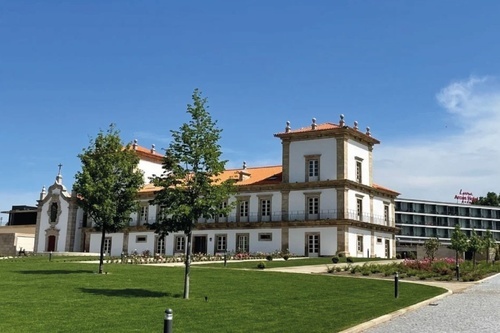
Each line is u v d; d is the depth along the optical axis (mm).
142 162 80188
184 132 22984
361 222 64875
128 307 18125
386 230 71938
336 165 64500
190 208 22141
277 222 65938
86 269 35906
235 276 32094
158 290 23922
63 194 80125
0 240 81062
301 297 22672
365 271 39031
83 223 80875
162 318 15969
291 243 65000
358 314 17734
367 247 66812
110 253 77562
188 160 22797
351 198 64562
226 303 19969
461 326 15945
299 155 67125
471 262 53469
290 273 35594
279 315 17203
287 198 66562
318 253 63219
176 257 55781
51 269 35438
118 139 34531
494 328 15617
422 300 22438
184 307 18562
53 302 18797
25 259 54406
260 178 71312
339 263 50469
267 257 55500
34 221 93750
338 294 24328
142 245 75250
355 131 65562
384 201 72688
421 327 15727
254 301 20812
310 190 65312
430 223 129375
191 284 26812
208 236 70625
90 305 18312
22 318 15273
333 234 62625
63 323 14672
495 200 149250
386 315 17594
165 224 22875
